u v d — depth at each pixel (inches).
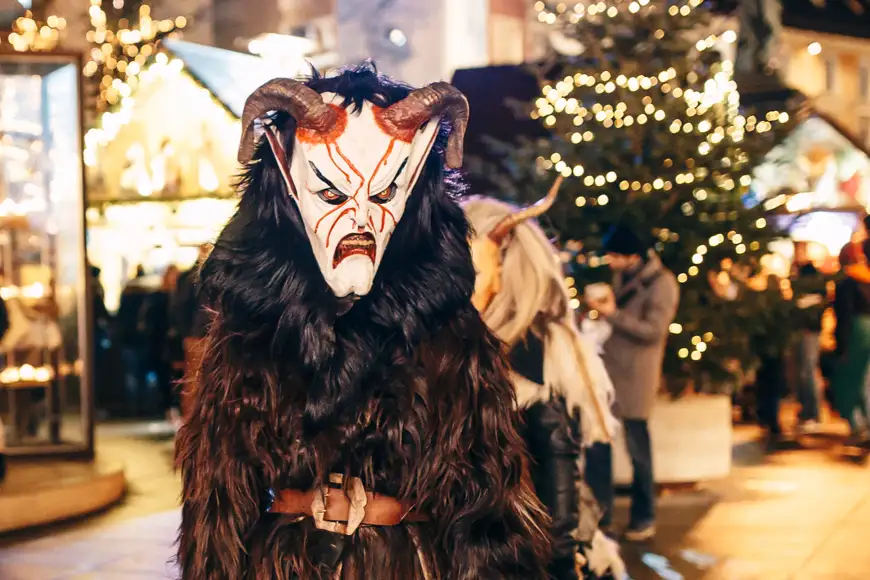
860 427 362.9
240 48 687.1
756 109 307.6
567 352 106.8
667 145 286.4
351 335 72.3
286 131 74.4
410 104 73.0
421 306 73.4
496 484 73.1
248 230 75.2
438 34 689.6
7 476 276.5
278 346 72.6
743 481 295.1
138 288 472.7
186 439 76.5
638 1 300.2
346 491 71.9
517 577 73.7
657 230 291.0
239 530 72.6
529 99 370.9
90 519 256.7
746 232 289.9
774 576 199.0
